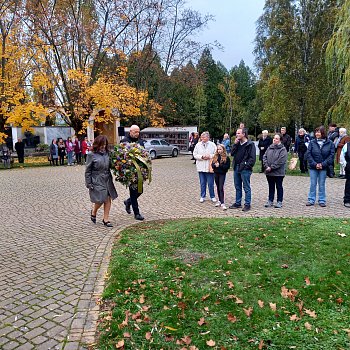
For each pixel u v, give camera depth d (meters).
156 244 5.55
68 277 4.53
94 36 24.34
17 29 21.91
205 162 9.23
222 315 3.41
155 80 31.47
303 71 32.53
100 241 6.05
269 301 3.62
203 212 8.24
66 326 3.38
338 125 15.09
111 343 3.05
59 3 23.45
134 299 3.77
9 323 3.44
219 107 47.28
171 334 3.14
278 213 7.89
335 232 5.61
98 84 22.11
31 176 16.00
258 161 20.70
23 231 6.80
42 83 21.39
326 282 3.94
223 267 4.46
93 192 6.92
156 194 10.72
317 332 3.08
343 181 12.41
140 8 25.03
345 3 13.39
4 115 21.23
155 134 34.62
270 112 32.75
